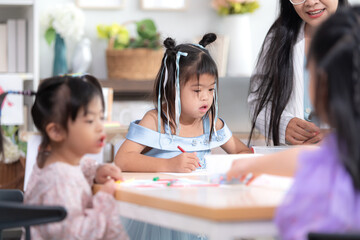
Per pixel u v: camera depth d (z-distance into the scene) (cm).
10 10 380
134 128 199
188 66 198
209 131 210
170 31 419
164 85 202
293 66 225
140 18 416
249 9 404
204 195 126
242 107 283
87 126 146
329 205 101
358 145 99
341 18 104
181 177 170
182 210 115
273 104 224
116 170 158
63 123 146
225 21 412
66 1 403
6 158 298
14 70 359
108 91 348
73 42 402
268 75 228
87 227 135
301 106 225
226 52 405
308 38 225
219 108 281
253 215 109
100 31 391
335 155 104
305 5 214
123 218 197
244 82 284
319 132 210
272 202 114
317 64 104
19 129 351
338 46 100
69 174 143
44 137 150
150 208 126
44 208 126
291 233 103
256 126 239
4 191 167
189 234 194
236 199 119
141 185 147
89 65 387
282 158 128
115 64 379
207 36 227
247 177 144
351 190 100
